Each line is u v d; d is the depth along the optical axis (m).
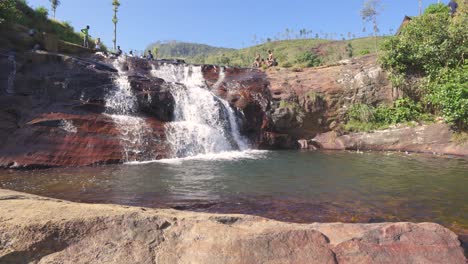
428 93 18.03
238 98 17.73
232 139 15.98
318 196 7.23
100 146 11.15
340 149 17.42
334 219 5.68
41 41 16.05
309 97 18.91
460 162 12.18
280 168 10.77
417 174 9.85
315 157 13.68
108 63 17.77
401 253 3.55
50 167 9.88
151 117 14.02
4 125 10.52
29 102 11.67
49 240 2.85
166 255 3.06
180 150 13.16
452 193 7.49
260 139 17.30
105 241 3.03
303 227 3.84
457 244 3.79
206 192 7.44
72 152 10.54
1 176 8.59
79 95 12.62
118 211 3.40
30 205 3.37
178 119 15.09
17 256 2.68
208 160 12.23
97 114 12.30
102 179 8.52
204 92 16.28
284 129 18.67
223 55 127.19
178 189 7.66
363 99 19.14
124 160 11.31
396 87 18.83
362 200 6.91
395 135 16.80
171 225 3.42
